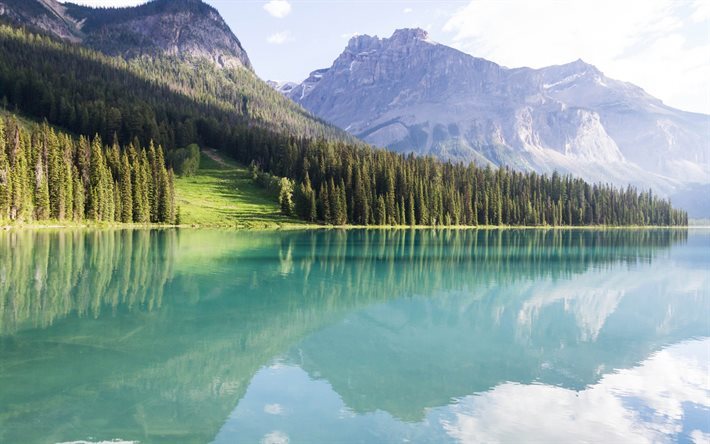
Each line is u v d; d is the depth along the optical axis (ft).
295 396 74.54
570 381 84.43
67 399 70.49
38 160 349.82
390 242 338.54
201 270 187.21
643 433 66.18
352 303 139.95
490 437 63.67
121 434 61.11
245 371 84.48
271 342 101.19
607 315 135.54
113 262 196.24
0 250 216.33
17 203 326.24
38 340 96.73
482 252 283.18
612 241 418.92
